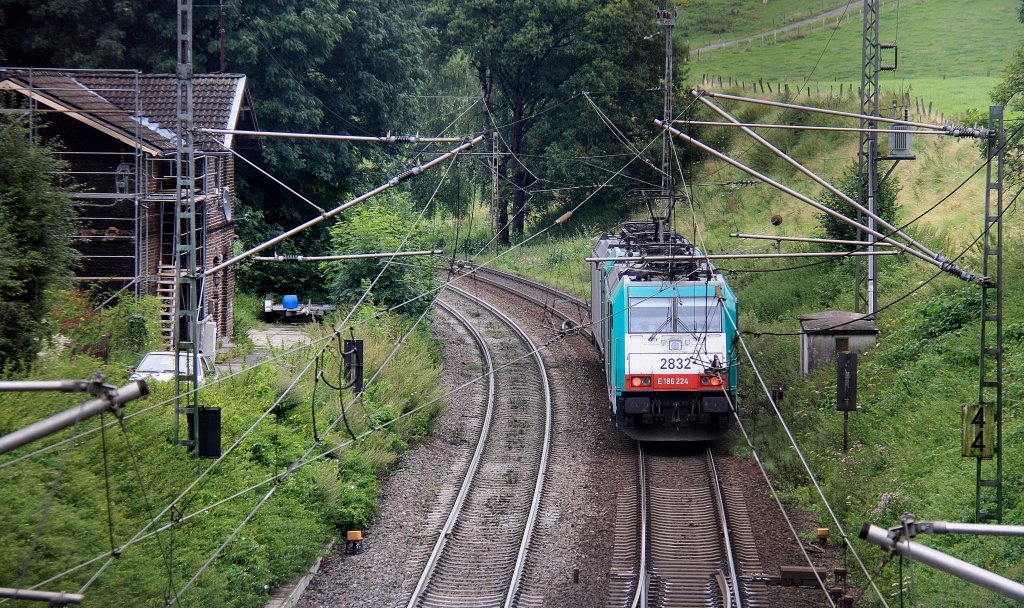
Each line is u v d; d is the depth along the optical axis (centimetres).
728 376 8569
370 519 7012
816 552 6300
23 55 15262
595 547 6481
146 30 15088
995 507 6012
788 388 9469
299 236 16712
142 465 5375
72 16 14638
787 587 5791
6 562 4019
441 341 12531
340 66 16888
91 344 8244
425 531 6781
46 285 6259
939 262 6159
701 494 7469
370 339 10000
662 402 8544
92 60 14512
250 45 14562
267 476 6506
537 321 14600
